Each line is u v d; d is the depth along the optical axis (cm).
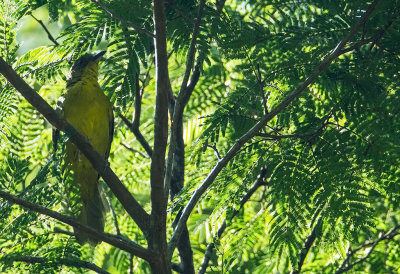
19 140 1306
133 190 1510
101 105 1214
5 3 1072
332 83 988
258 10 1244
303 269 1279
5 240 944
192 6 1040
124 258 1403
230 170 984
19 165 982
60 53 1070
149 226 923
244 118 984
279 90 1018
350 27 987
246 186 978
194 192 998
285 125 1002
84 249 1314
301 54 976
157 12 877
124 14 1012
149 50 1026
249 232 1203
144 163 1492
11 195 804
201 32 1014
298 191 918
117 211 1445
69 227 1053
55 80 1194
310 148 930
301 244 938
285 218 929
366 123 912
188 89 1228
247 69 1006
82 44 1050
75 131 917
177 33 1019
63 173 911
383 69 942
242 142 923
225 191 995
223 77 1412
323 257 1280
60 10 1163
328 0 1021
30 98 887
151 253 897
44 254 973
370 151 905
